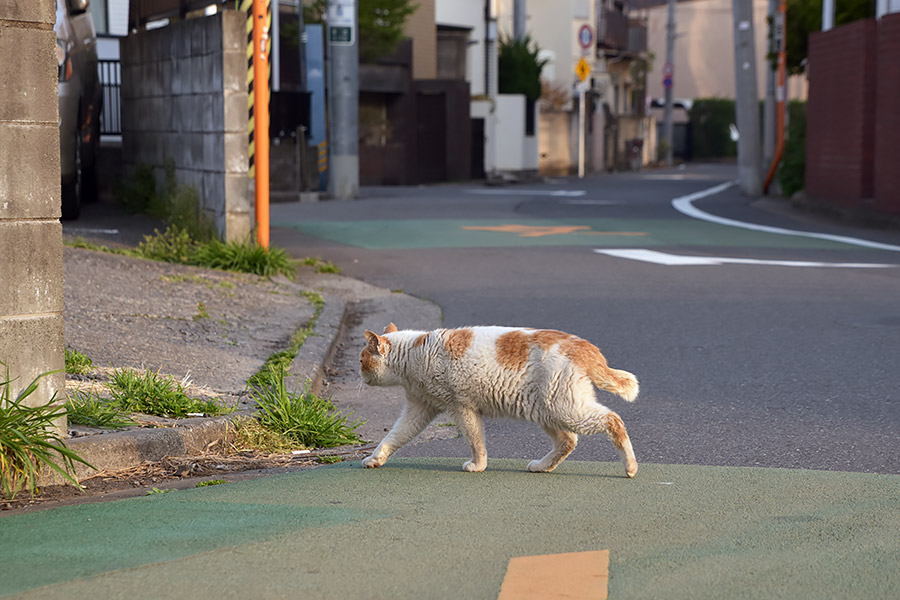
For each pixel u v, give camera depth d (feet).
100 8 77.25
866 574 12.85
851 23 70.03
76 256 37.04
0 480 16.03
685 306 36.47
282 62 92.63
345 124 87.97
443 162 122.83
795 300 37.60
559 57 160.97
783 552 13.64
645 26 199.52
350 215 71.51
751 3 94.53
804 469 18.11
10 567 13.05
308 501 16.01
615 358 28.60
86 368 23.03
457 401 17.22
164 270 38.09
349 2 86.89
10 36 16.21
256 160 42.19
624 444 16.84
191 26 45.75
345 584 12.55
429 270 45.65
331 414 22.80
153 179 53.88
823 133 76.33
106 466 17.74
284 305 35.40
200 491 16.61
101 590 12.30
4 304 16.57
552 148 156.56
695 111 241.14
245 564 13.17
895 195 64.03
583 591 12.35
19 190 16.53
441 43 127.85
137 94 55.62
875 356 28.37
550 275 44.04
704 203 86.28
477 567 13.12
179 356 26.02
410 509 15.58
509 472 17.93
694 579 12.71
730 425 21.61
